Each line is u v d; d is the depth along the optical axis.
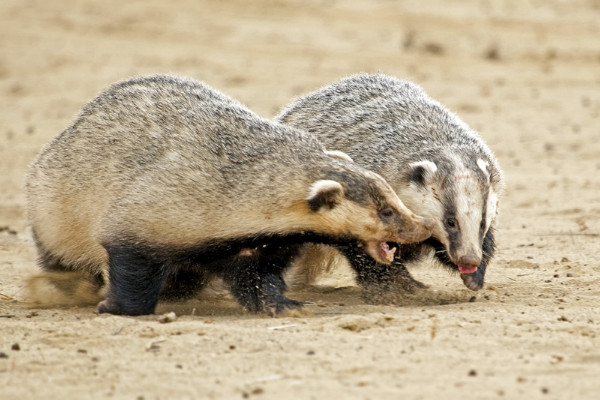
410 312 12.27
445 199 13.56
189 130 12.60
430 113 15.00
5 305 13.59
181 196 12.20
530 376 9.70
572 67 34.91
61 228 13.36
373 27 40.78
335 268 15.54
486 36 39.25
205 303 13.76
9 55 37.22
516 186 21.48
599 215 18.67
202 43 38.62
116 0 44.94
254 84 32.88
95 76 34.44
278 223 12.24
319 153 12.49
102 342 11.04
